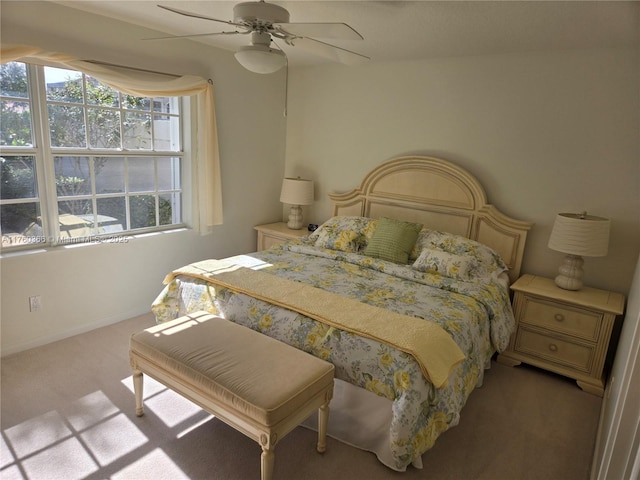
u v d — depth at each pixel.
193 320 2.43
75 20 2.82
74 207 3.17
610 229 3.04
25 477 1.90
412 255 3.39
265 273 2.90
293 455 2.13
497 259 3.33
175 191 3.83
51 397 2.46
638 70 2.81
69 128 3.04
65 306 3.13
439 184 3.65
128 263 3.47
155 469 1.98
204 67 3.68
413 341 2.03
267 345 2.17
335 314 2.29
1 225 2.82
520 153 3.32
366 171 4.15
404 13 2.42
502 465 2.13
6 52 2.48
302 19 2.60
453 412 2.11
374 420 2.12
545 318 2.97
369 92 3.98
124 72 3.11
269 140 4.46
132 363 2.27
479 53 3.30
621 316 3.03
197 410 2.42
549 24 2.47
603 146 3.00
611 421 1.81
